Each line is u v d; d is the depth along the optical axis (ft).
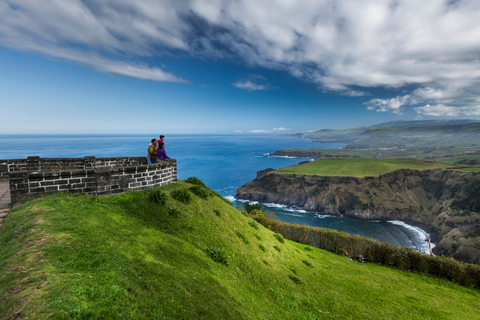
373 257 108.99
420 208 517.55
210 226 49.67
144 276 24.43
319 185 589.73
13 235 26.43
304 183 604.90
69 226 28.73
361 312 47.01
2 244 25.30
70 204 35.94
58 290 18.03
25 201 37.99
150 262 27.55
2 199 42.06
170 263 30.66
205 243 43.73
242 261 45.37
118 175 46.78
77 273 20.95
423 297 66.59
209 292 29.30
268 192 598.34
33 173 38.47
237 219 63.52
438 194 547.49
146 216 41.27
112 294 19.47
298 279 51.42
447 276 94.73
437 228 428.56
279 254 61.52
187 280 28.60
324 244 120.57
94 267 22.58
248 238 56.90
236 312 28.86
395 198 535.60
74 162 68.33
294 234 130.82
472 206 444.55
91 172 43.42
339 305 47.14
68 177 41.52
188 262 33.88
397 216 492.13
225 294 31.78
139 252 28.81
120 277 22.16
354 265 90.89
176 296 24.17
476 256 305.73
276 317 34.35
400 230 428.97
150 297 21.90
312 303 44.24
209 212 54.95
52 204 34.73
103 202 40.75
